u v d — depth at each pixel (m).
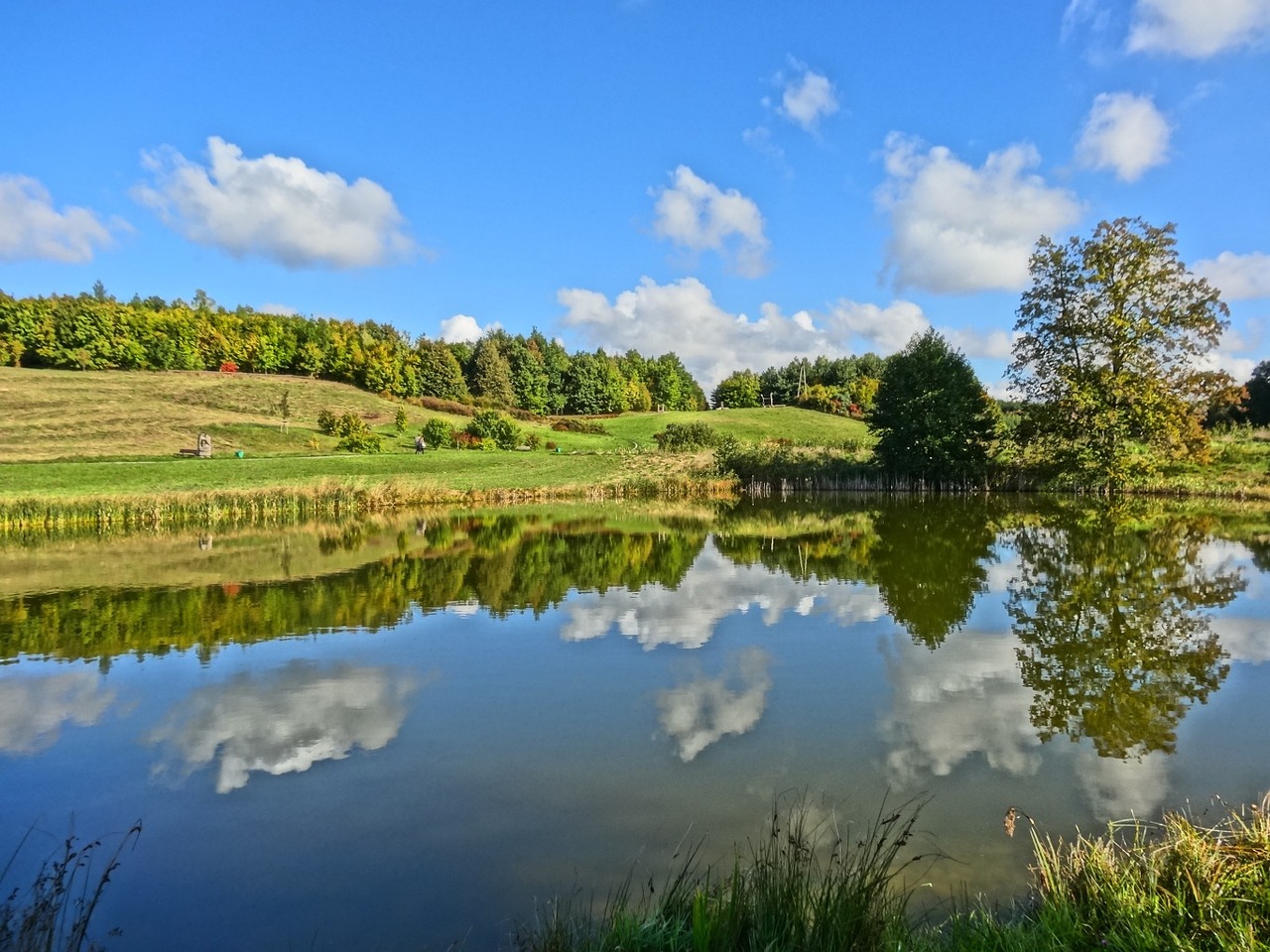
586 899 4.73
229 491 30.42
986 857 5.15
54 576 16.77
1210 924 3.83
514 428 65.38
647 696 8.69
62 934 4.48
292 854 5.40
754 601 13.62
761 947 3.78
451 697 8.72
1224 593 13.56
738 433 76.62
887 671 9.43
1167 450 33.97
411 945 4.36
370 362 84.50
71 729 7.86
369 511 33.31
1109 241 33.47
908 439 41.75
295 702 8.59
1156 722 7.67
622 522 28.67
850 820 5.72
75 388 65.12
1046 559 17.59
